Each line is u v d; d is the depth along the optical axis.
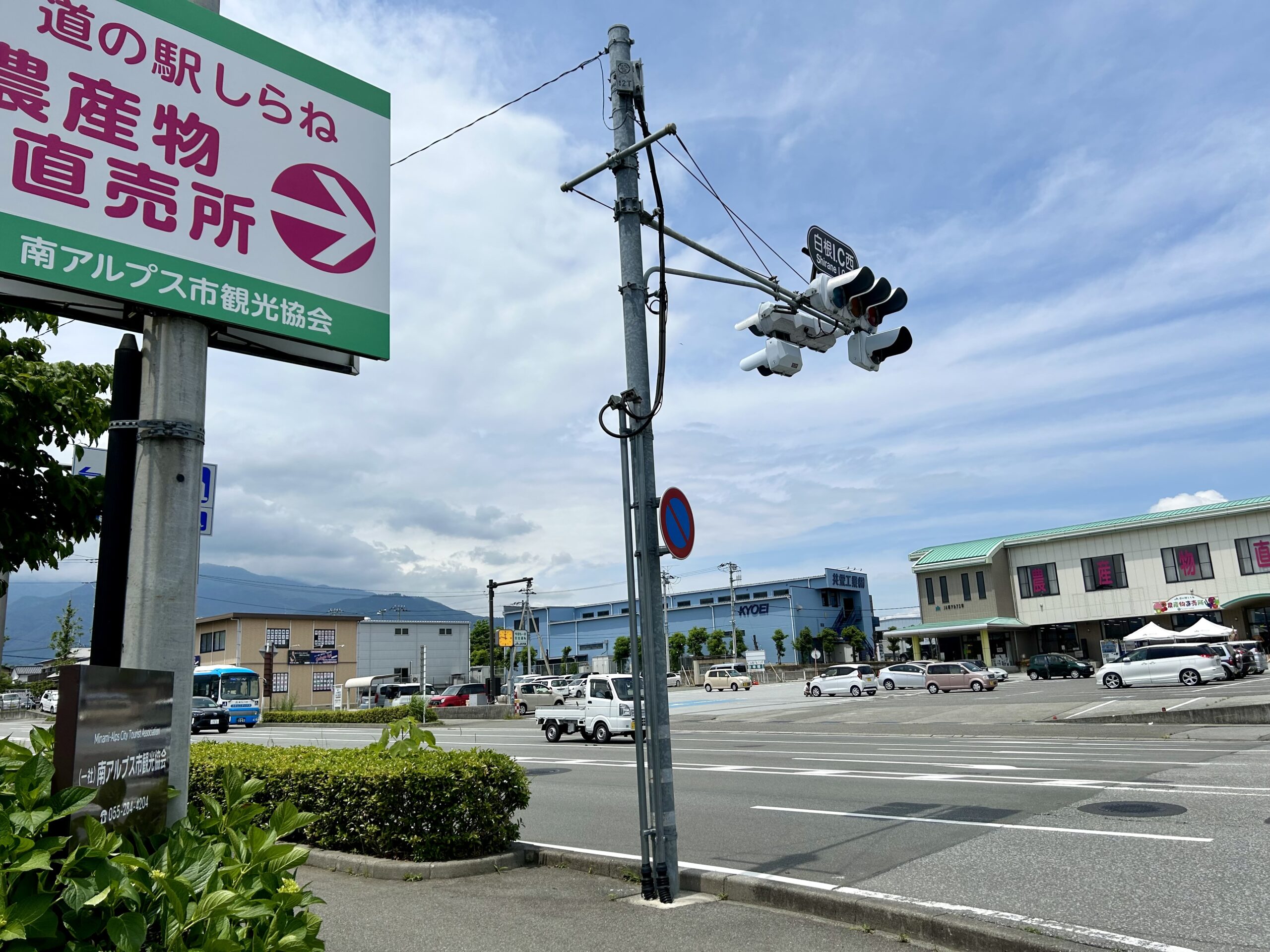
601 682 22.44
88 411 4.96
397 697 53.72
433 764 7.29
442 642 74.50
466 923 5.37
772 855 7.32
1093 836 7.41
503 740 23.70
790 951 4.86
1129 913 5.29
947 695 34.62
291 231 4.94
